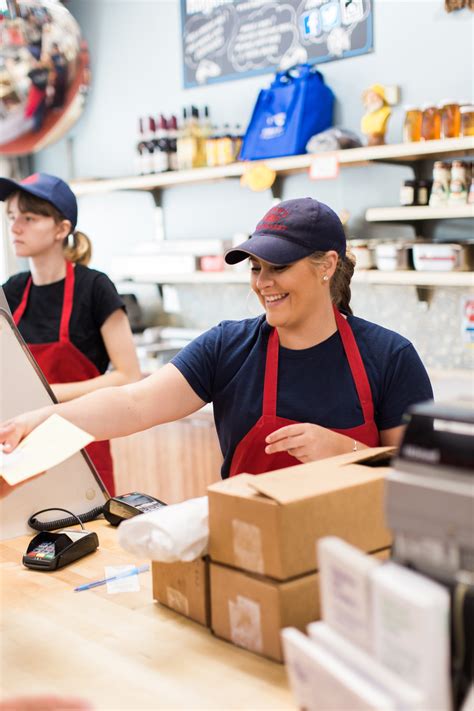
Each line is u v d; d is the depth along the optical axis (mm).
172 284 4809
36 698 1005
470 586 903
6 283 3029
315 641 937
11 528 1916
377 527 1333
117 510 1958
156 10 4664
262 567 1244
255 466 1938
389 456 1524
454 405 1003
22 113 2666
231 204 4430
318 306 1850
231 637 1313
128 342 2943
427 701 816
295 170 3922
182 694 1161
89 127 5234
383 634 854
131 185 4496
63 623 1422
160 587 1479
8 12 2471
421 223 3514
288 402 1879
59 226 2875
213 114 4426
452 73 3367
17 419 1773
